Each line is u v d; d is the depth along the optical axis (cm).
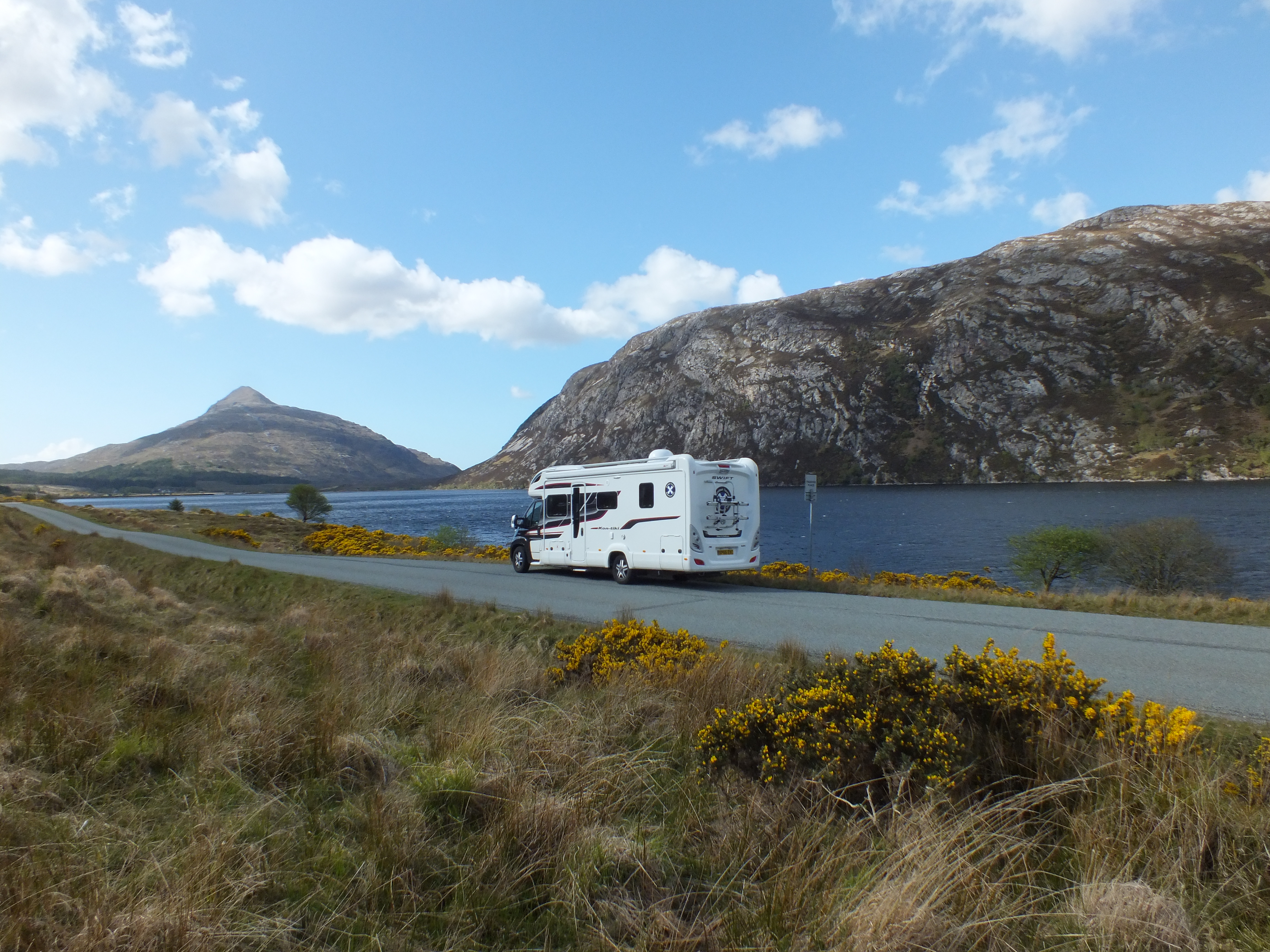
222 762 489
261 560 2569
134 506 16338
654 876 356
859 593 1542
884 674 468
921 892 294
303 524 5806
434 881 356
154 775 490
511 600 1451
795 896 312
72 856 358
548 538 1972
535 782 452
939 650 907
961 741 415
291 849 382
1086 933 285
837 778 405
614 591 1602
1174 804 353
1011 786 407
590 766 466
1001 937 287
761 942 290
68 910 314
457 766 478
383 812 405
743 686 638
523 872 355
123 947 285
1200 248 18638
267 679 752
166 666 760
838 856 338
